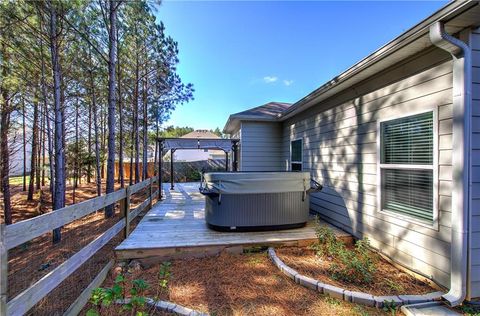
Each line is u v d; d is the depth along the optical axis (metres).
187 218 5.25
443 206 2.59
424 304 2.38
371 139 3.65
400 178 3.19
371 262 3.07
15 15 5.32
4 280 1.38
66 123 9.84
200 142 9.02
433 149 2.70
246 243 3.66
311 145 5.70
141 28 8.70
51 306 2.44
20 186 13.48
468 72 2.35
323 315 2.26
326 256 3.44
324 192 5.06
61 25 5.77
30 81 6.52
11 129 8.04
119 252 3.39
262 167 7.90
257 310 2.31
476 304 2.36
